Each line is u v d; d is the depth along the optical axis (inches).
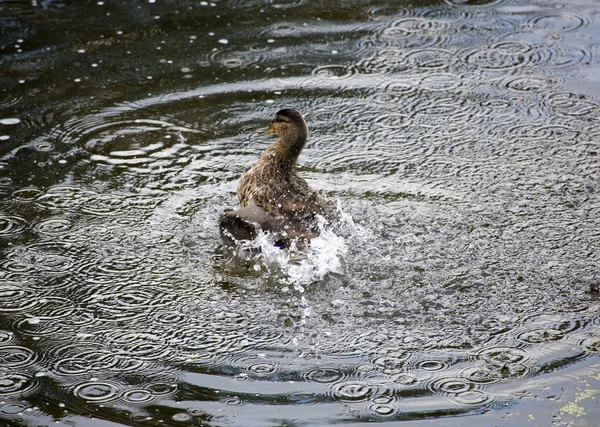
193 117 484.4
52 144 456.4
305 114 487.5
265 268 361.1
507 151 449.7
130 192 418.6
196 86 514.6
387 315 331.3
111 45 559.2
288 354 309.1
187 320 329.1
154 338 319.0
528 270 356.5
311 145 459.5
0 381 295.1
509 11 609.9
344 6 616.7
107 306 337.4
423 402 283.4
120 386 293.6
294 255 364.2
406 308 335.0
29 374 299.4
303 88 513.7
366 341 315.9
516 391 287.6
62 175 430.9
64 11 602.9
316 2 620.4
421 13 608.4
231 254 370.3
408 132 470.0
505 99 499.8
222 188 425.1
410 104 497.0
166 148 456.4
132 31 577.3
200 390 290.8
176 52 552.1
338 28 588.4
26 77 519.5
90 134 466.3
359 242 376.2
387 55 551.2
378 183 424.8
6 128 469.7
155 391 290.8
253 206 382.9
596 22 590.2
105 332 322.3
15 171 432.8
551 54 548.1
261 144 462.6
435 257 366.9
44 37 566.9
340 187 421.1
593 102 494.0
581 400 282.4
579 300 336.5
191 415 278.8
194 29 582.9
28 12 600.4
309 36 576.7
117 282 352.8
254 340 317.4
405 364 303.0
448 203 406.0
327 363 304.2
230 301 341.1
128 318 330.3
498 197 410.3
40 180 426.3
